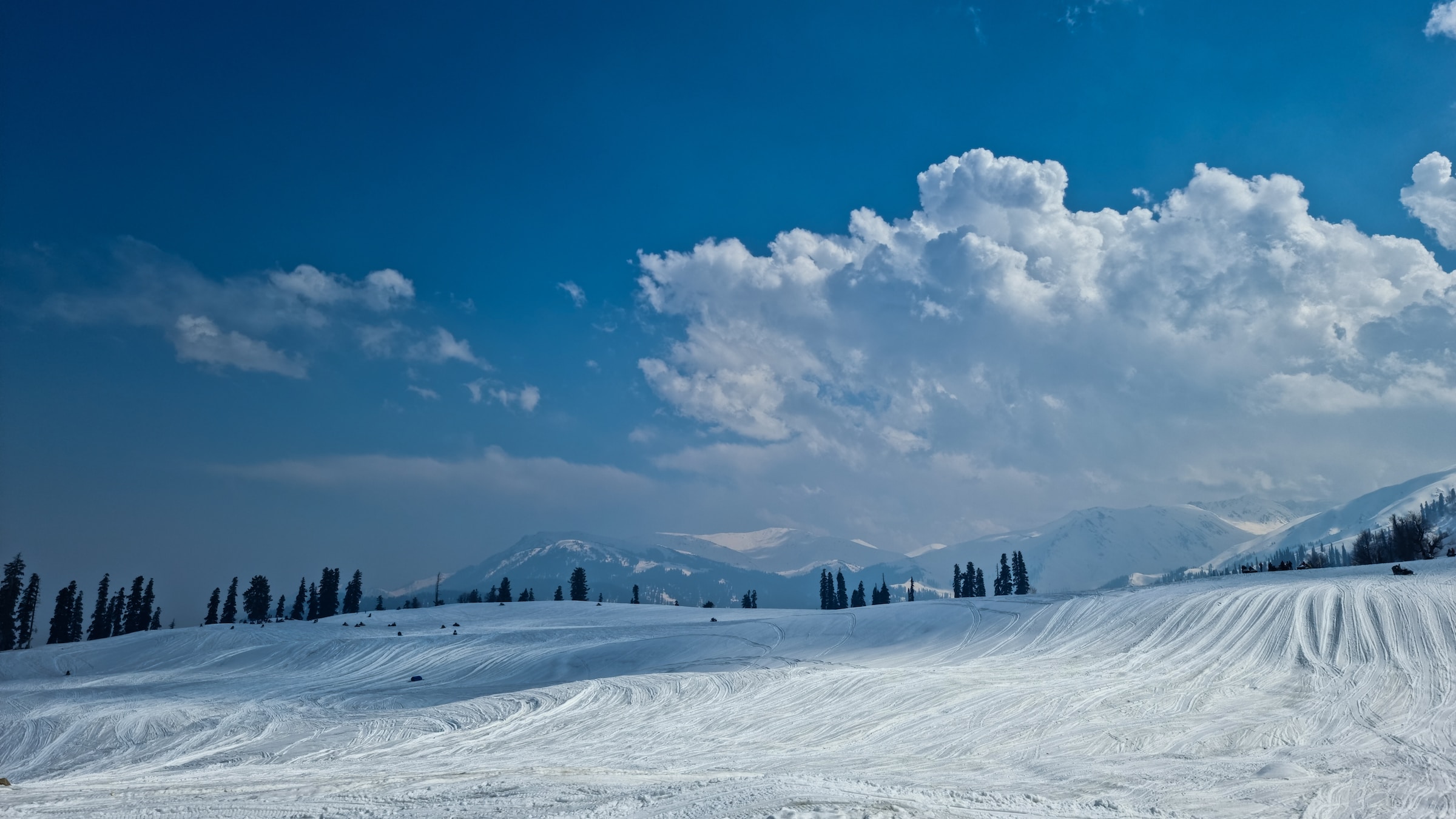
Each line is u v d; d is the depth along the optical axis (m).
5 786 23.55
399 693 56.25
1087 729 27.62
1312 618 41.78
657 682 44.06
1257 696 30.70
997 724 29.30
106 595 158.62
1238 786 19.05
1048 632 51.22
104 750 42.34
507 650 76.31
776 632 67.62
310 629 109.06
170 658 93.19
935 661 47.91
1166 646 42.38
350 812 16.47
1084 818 15.66
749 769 23.62
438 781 20.27
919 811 14.91
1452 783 18.64
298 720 45.81
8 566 141.50
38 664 92.06
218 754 35.00
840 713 33.44
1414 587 45.72
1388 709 27.03
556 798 16.89
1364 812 16.66
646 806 15.86
